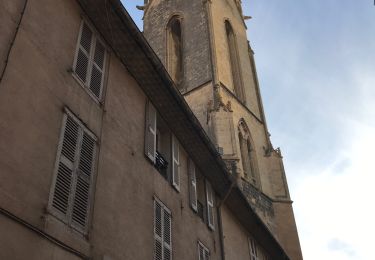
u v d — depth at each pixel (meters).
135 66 15.75
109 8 13.74
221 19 52.50
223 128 38.25
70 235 10.09
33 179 9.45
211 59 45.88
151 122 16.44
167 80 16.33
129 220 12.91
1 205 8.49
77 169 11.06
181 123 18.33
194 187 19.08
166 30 53.88
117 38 14.71
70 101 11.59
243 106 45.91
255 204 37.62
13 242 8.54
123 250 12.16
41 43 11.05
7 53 9.80
